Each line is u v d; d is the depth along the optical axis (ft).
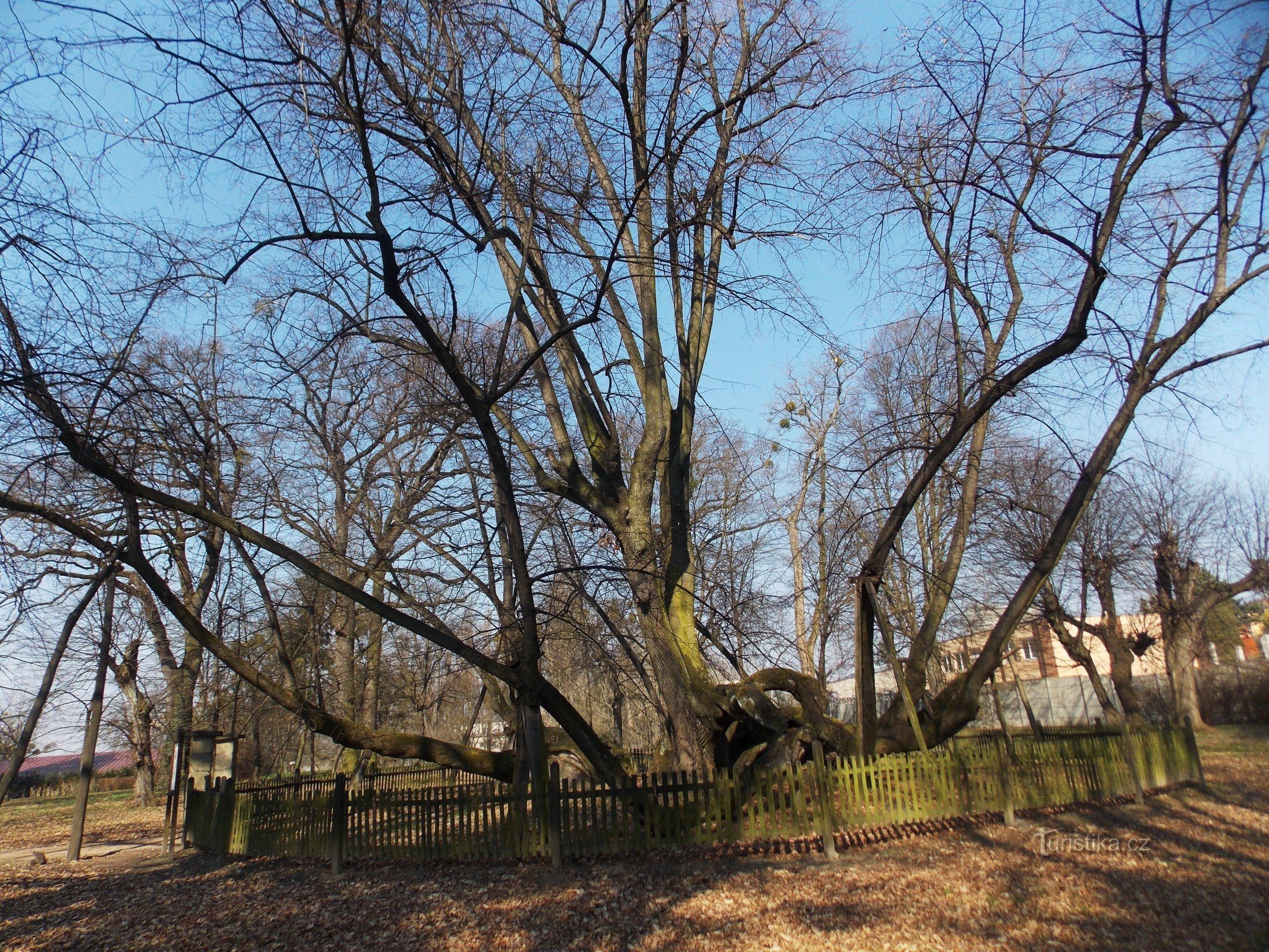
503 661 47.37
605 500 45.96
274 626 53.01
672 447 47.75
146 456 35.55
